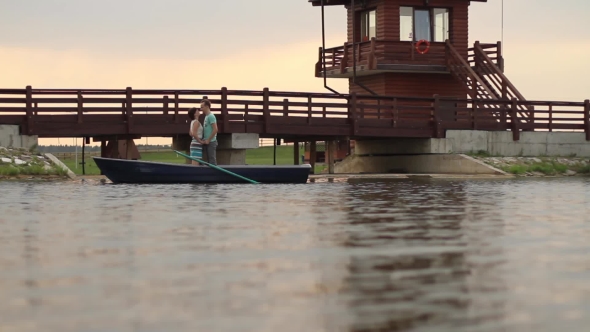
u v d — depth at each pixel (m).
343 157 38.22
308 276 6.73
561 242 8.87
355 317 5.28
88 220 11.26
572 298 5.86
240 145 28.88
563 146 35.19
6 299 5.84
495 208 13.39
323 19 37.78
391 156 34.69
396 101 32.03
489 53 37.75
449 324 5.08
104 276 6.74
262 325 5.07
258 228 10.21
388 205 14.04
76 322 5.14
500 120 34.19
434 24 37.41
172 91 27.66
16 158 24.62
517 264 7.34
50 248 8.36
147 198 15.95
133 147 28.39
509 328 4.98
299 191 18.42
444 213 12.38
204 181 22.66
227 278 6.65
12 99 25.59
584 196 16.67
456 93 38.62
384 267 7.18
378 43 36.62
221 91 28.48
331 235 9.46
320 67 39.22
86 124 26.56
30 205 14.06
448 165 32.47
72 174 24.73
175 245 8.59
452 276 6.72
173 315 5.34
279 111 29.55
